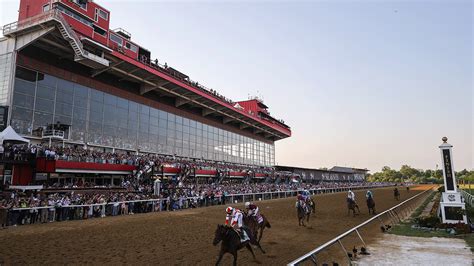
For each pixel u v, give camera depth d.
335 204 29.06
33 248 10.13
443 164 16.00
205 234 13.09
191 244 11.12
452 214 15.16
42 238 11.75
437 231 14.05
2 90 25.52
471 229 13.74
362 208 25.36
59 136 26.91
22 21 25.83
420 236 12.97
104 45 28.62
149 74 35.25
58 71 29.17
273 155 78.31
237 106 57.16
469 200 28.77
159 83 37.94
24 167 23.25
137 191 25.59
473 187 69.81
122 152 35.06
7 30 25.98
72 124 30.02
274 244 11.43
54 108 28.53
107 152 31.20
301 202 16.45
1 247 10.23
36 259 8.85
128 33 35.56
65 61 29.95
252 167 61.09
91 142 31.73
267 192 35.03
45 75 28.09
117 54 30.30
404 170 156.50
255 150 68.81
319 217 19.38
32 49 27.20
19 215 15.11
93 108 32.31
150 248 10.42
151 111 40.22
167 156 42.22
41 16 25.14
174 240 11.79
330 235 13.25
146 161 32.00
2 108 24.70
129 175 30.50
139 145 37.78
